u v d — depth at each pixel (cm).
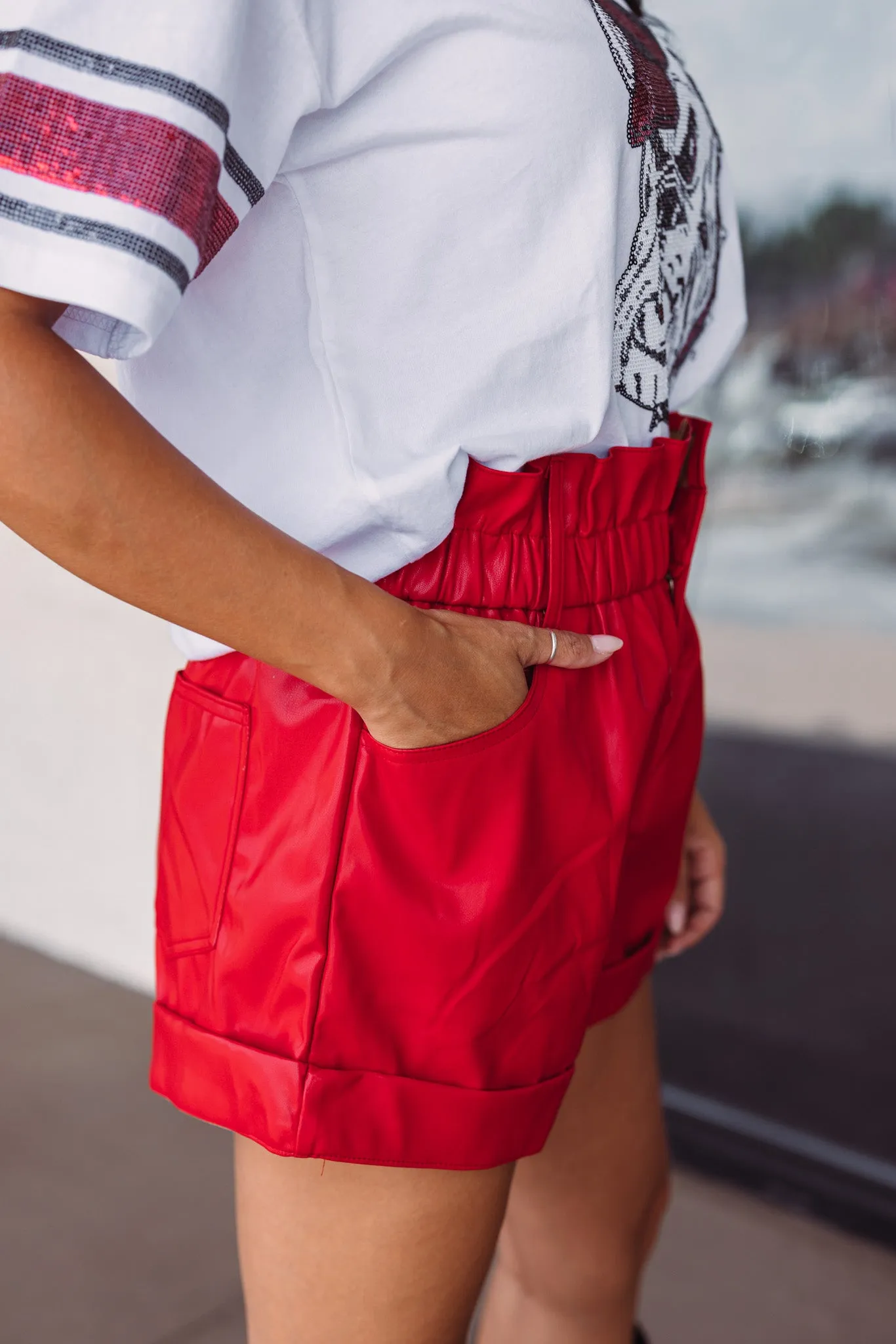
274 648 56
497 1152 68
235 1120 66
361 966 63
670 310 75
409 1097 65
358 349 61
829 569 169
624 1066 94
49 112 48
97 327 54
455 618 63
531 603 67
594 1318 97
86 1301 138
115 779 214
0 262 48
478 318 62
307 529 64
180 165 49
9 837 235
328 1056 63
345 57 55
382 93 57
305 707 63
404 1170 67
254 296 62
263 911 64
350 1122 64
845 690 177
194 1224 153
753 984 188
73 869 226
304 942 63
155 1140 173
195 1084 68
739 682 185
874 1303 142
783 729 184
